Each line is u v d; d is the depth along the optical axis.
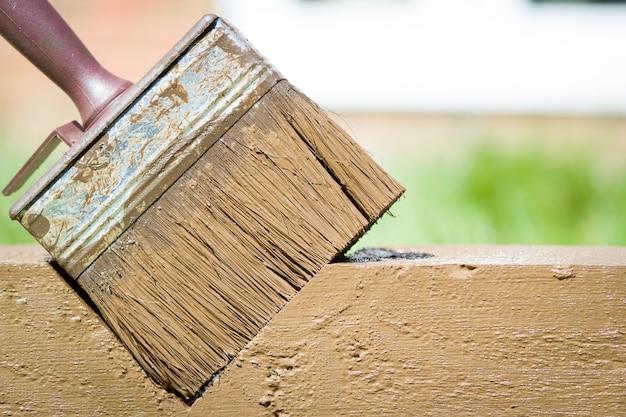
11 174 1.61
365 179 0.69
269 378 0.70
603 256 0.73
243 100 0.68
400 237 1.31
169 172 0.68
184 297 0.69
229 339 0.69
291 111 0.68
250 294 0.69
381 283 0.70
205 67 0.68
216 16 0.68
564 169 1.70
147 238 0.69
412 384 0.70
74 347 0.70
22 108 2.39
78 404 0.70
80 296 0.70
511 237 1.33
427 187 1.56
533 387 0.70
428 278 0.70
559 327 0.70
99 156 0.68
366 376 0.70
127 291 0.69
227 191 0.69
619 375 0.70
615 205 1.50
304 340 0.70
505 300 0.70
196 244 0.69
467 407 0.70
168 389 0.70
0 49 2.37
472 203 1.46
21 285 0.70
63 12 2.38
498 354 0.70
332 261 0.70
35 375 0.70
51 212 0.69
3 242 1.31
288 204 0.69
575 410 0.70
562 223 1.42
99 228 0.68
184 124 0.68
